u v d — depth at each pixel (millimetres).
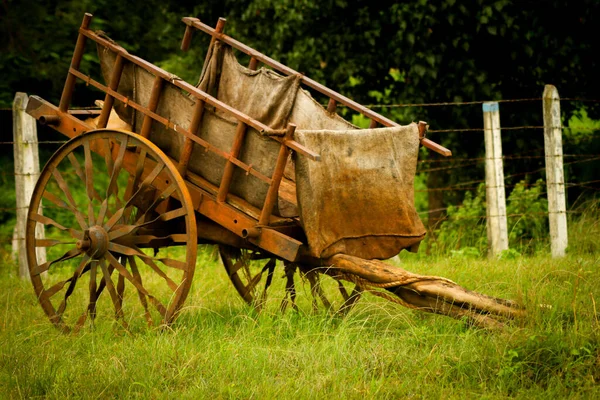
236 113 10742
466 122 20875
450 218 20734
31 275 12203
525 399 8422
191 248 11031
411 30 20391
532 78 21250
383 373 9195
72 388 9109
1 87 29141
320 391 8766
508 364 9102
